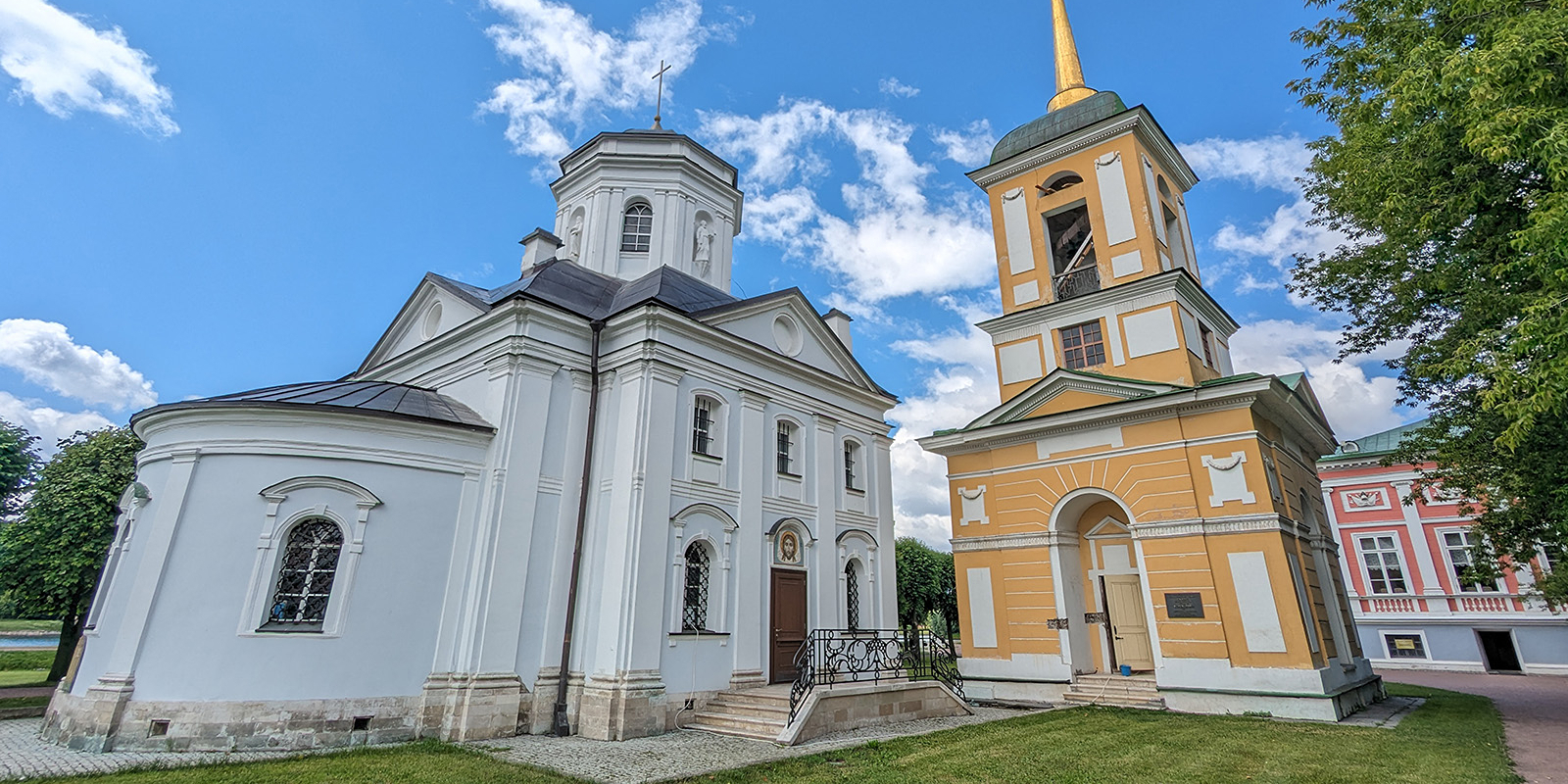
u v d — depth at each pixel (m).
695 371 16.33
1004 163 23.17
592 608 14.40
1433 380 14.18
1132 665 18.14
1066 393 19.81
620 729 12.95
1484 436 14.02
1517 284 10.24
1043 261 22.09
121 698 11.38
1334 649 17.20
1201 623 16.27
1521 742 12.59
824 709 13.20
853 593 18.97
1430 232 10.54
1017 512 19.70
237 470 12.79
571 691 13.92
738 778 9.84
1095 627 18.81
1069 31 25.64
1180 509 17.08
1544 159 7.40
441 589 13.54
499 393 14.80
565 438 15.37
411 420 13.75
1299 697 14.89
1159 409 17.69
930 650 17.66
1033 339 21.72
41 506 21.19
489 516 13.91
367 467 13.37
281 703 11.79
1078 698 17.50
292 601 12.52
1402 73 9.06
